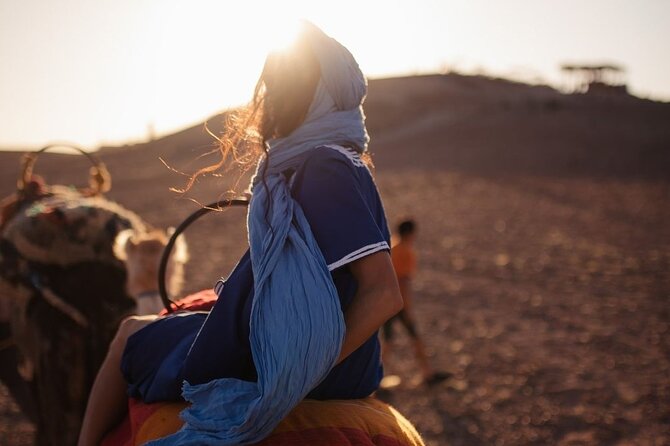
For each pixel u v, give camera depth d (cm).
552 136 7106
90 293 525
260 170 266
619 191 3922
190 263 1959
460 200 3400
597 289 1747
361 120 273
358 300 249
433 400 1025
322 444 254
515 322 1441
